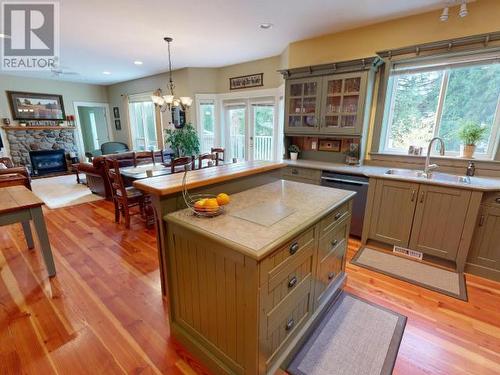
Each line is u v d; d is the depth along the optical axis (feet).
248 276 3.68
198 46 13.29
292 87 11.99
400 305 6.54
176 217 4.67
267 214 4.88
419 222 8.43
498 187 7.10
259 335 3.92
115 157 14.85
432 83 9.57
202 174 5.86
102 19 9.91
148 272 7.97
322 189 6.84
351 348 5.27
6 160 16.61
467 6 8.33
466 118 9.17
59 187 18.43
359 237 10.19
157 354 5.13
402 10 8.98
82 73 20.39
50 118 23.39
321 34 11.40
